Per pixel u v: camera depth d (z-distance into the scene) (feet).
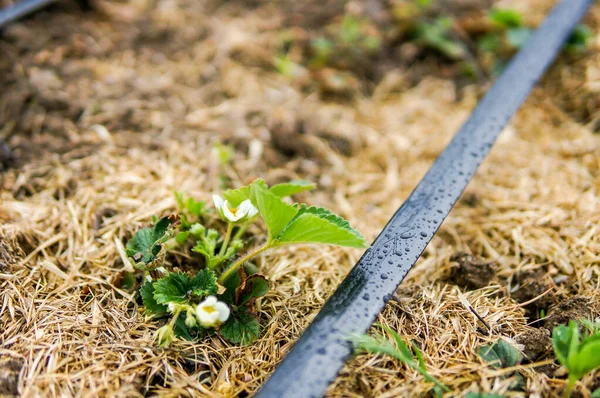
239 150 2.09
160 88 2.26
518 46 2.39
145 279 1.62
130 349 1.53
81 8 2.48
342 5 2.76
